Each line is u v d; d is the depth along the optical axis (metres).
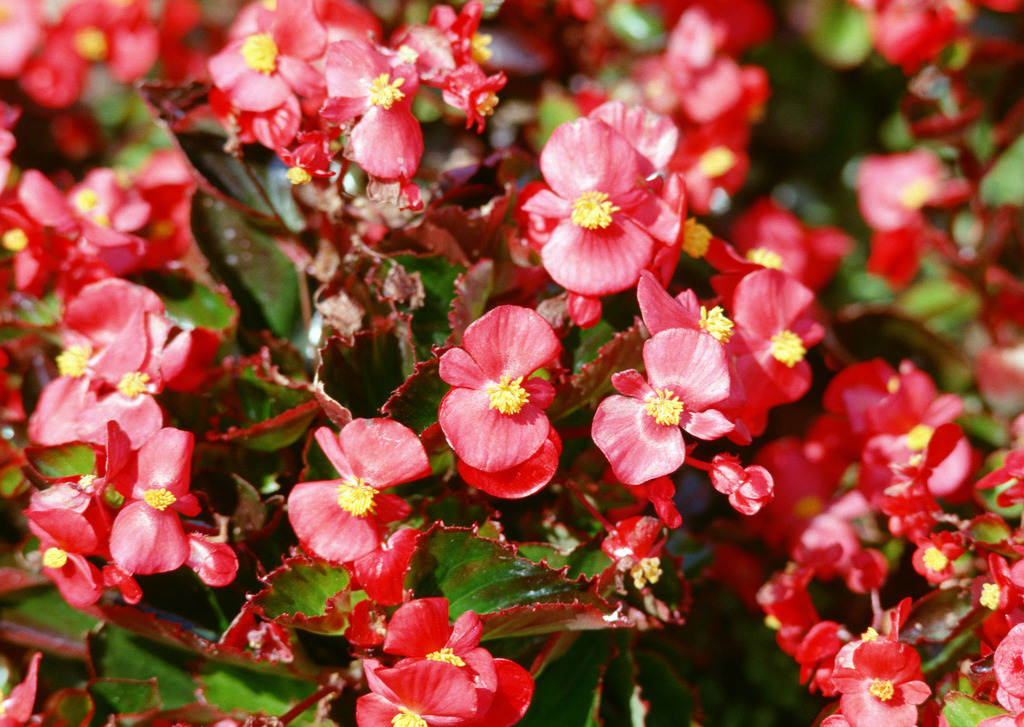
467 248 0.58
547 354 0.55
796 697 0.64
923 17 0.67
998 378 0.65
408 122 0.56
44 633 0.59
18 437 0.61
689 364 0.55
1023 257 0.66
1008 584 0.56
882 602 0.61
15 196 0.62
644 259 0.56
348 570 0.56
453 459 0.58
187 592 0.58
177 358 0.57
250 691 0.58
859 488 0.62
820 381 0.63
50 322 0.61
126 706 0.58
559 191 0.57
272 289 0.61
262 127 0.57
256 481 0.59
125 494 0.55
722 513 0.64
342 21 0.62
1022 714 0.55
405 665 0.54
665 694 0.61
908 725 0.56
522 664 0.58
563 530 0.58
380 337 0.57
